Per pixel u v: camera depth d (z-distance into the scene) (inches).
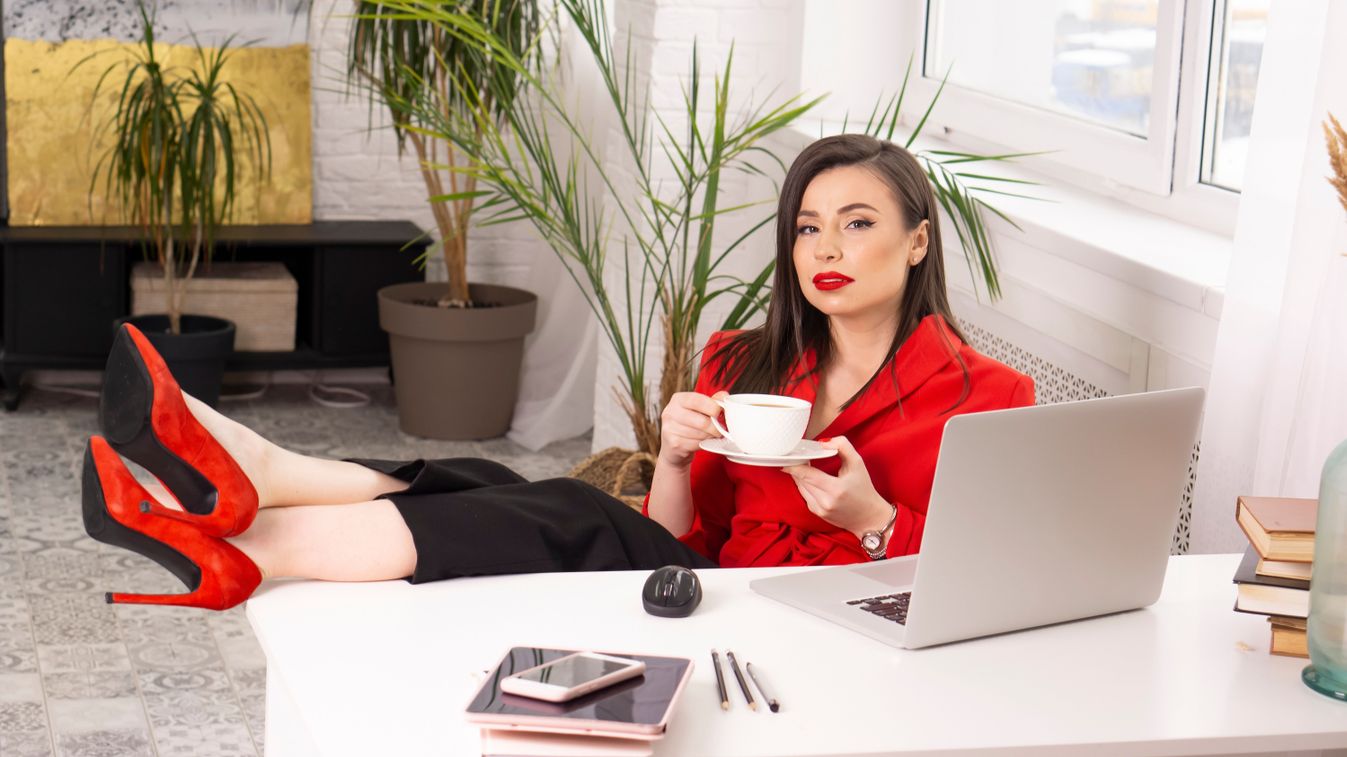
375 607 60.1
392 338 181.2
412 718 49.7
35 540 141.2
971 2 140.3
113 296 179.8
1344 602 53.8
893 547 71.3
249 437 67.6
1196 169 105.8
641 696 48.3
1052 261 102.8
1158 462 60.5
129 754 100.0
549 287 188.2
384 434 184.1
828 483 70.4
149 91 171.6
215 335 172.9
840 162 77.3
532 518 67.9
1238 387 80.0
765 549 78.7
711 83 150.0
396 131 191.0
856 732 49.7
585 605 61.0
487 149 181.5
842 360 80.3
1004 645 58.2
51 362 179.2
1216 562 70.1
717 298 155.0
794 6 149.9
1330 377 73.4
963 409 76.9
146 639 120.1
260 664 116.9
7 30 179.2
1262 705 53.6
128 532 60.2
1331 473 53.6
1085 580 60.5
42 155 181.0
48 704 107.0
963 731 50.3
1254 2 99.3
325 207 196.9
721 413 78.1
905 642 56.9
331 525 63.9
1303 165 74.1
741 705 51.4
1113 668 56.3
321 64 192.7
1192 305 86.9
